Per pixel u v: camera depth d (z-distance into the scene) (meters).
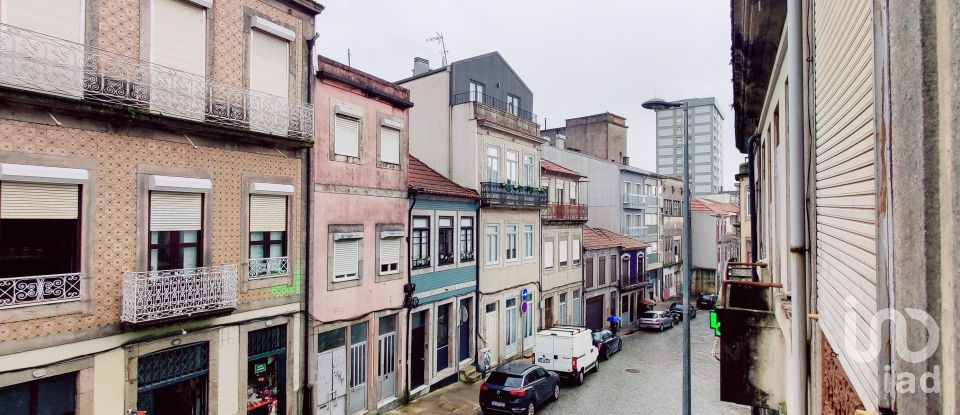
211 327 11.31
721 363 6.39
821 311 3.96
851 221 2.92
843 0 3.10
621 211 37.69
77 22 9.36
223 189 11.70
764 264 8.92
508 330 23.94
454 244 20.09
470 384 19.95
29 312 8.64
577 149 44.97
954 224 1.59
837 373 3.40
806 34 4.52
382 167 16.59
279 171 13.04
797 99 4.44
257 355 12.54
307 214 13.78
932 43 1.71
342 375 15.04
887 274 2.07
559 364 20.77
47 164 8.90
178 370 10.85
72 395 9.30
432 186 19.36
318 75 14.16
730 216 53.56
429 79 23.17
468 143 21.86
